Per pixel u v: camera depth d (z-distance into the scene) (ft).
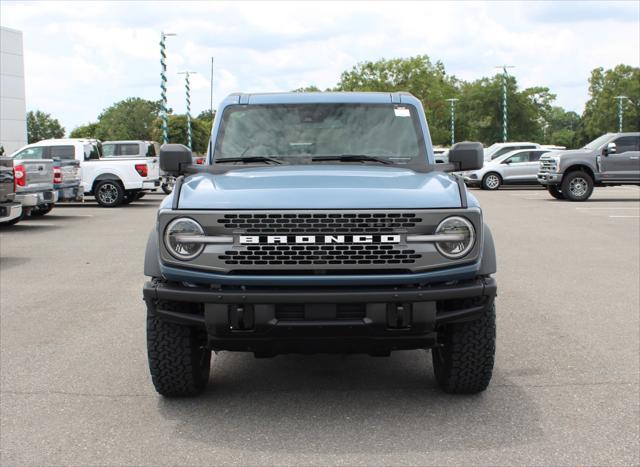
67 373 18.26
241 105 19.29
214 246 13.98
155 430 14.40
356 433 14.12
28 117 575.38
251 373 18.33
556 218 58.70
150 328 15.46
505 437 13.83
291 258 13.89
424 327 14.05
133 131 570.87
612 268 33.94
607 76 404.36
